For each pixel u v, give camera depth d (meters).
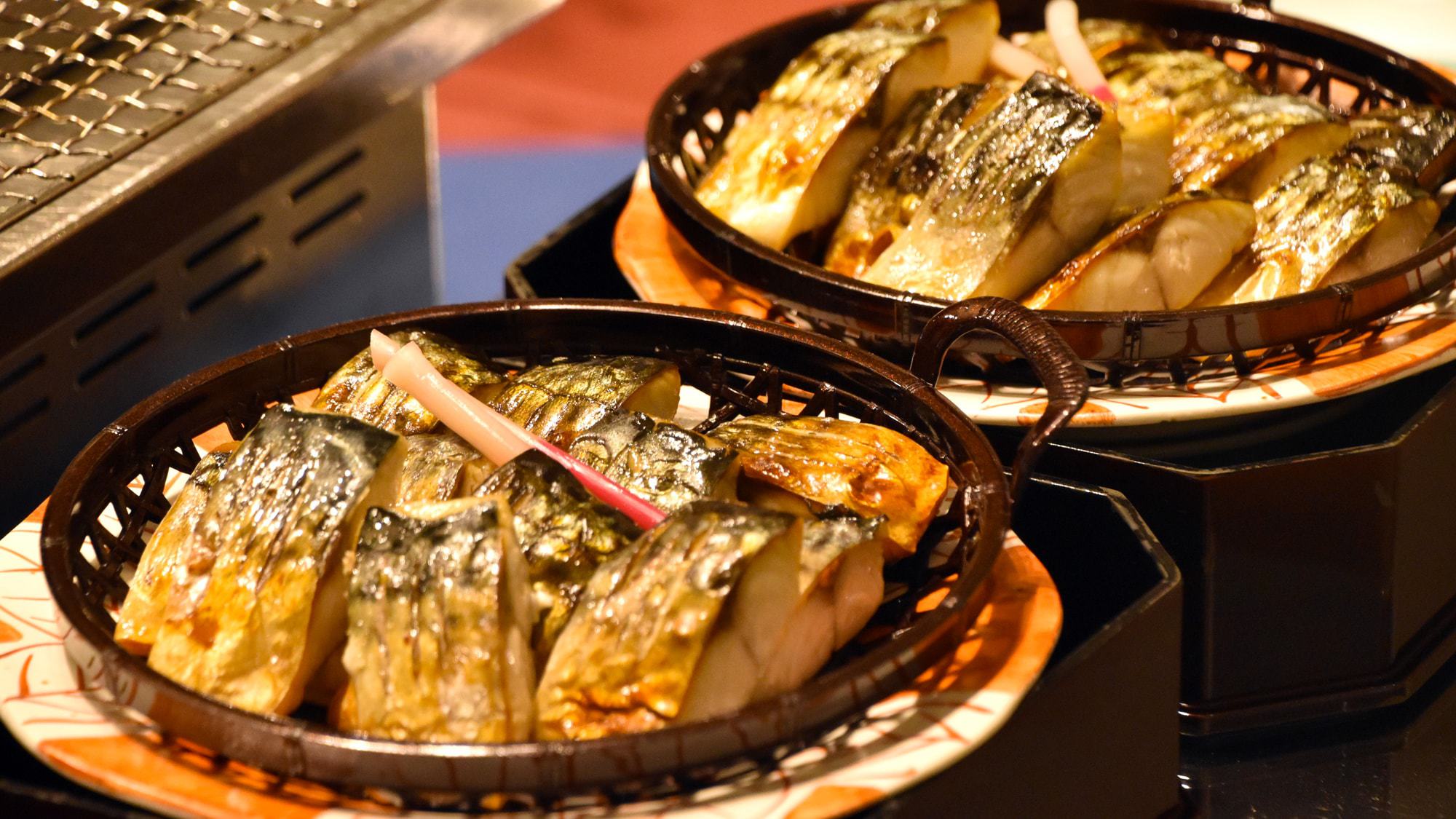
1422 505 1.31
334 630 0.95
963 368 1.34
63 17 1.70
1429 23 2.64
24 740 0.88
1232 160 1.53
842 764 0.86
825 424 1.12
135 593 0.99
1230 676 1.30
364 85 1.69
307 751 0.80
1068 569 1.23
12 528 1.42
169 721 0.85
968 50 1.75
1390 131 1.57
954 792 0.92
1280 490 1.22
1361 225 1.38
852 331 1.32
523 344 1.26
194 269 1.58
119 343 1.50
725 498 1.06
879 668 0.85
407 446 1.06
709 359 1.23
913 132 1.54
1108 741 1.06
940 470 1.08
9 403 1.37
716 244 1.41
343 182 1.80
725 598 0.86
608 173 3.66
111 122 1.52
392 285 1.99
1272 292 1.40
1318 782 1.25
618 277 1.77
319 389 1.20
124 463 1.08
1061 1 1.65
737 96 1.82
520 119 3.93
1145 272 1.36
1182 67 1.68
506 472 1.00
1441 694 1.35
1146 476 1.24
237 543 0.95
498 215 3.47
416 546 0.90
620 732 0.86
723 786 0.85
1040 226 1.36
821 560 0.94
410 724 0.86
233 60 1.64
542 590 0.95
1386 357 1.32
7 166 1.43
